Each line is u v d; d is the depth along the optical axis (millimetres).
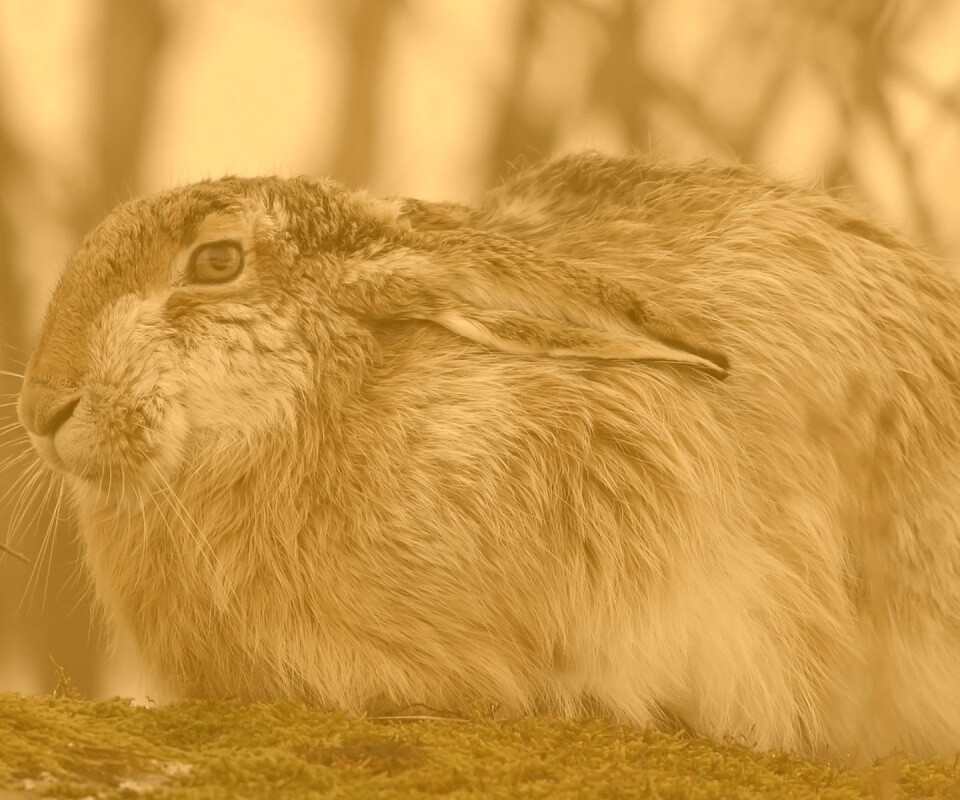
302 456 4293
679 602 4293
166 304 4309
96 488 4309
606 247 4332
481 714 4273
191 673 4301
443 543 4285
